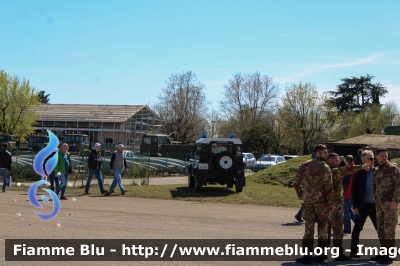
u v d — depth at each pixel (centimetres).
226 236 979
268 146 5997
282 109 5778
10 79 5372
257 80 6494
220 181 1894
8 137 4309
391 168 804
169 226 1083
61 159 1598
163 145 4369
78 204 1462
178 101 6141
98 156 1800
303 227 1123
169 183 2503
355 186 849
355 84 8325
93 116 6500
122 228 1038
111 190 1800
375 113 6781
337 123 6272
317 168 775
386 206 797
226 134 6775
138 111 6825
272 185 2166
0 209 1298
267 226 1127
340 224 826
